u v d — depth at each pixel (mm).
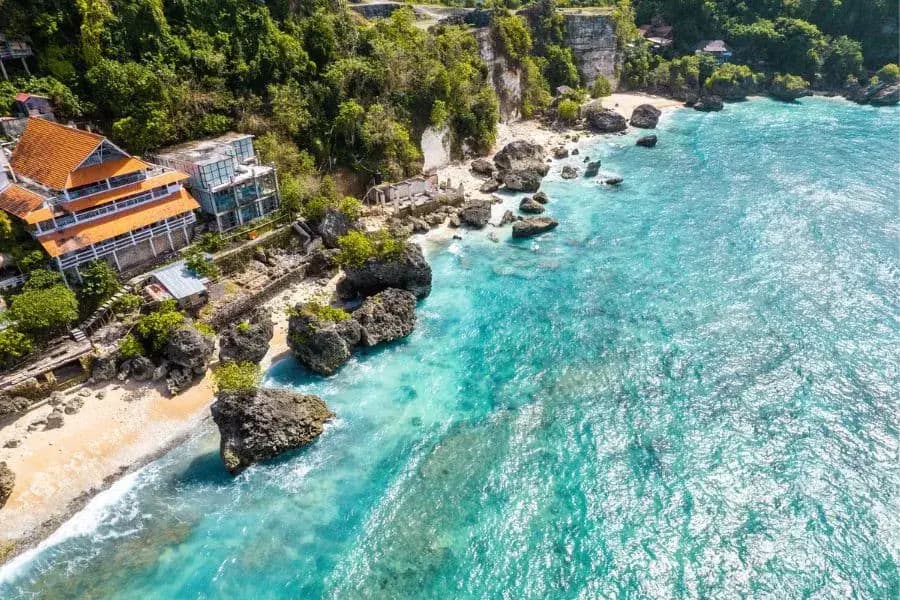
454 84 87312
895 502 35875
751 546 33812
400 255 55031
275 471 39031
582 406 44281
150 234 52750
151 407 43344
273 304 54875
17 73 57250
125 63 60188
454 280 60625
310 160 67625
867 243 64375
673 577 32469
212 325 49938
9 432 40125
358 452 40469
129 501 36812
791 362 47625
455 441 41344
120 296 48656
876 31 139375
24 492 36594
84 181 48688
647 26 147125
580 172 87938
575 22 125312
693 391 45188
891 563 32562
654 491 37375
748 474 38219
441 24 98062
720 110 121875
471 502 37094
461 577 32812
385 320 50812
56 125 52344
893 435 40531
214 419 39469
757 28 137375
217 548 34188
